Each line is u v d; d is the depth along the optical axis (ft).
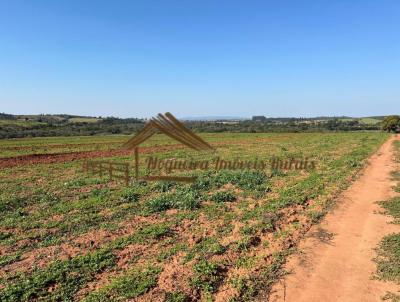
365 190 54.85
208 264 28.02
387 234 35.35
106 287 24.91
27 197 52.44
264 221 38.83
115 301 23.35
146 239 34.35
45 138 246.88
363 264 28.86
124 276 26.63
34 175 75.41
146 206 45.93
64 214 43.34
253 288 25.18
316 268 28.30
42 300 23.72
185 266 28.22
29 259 30.32
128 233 36.40
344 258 30.09
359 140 180.24
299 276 27.04
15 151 137.69
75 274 27.09
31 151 137.18
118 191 55.21
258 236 35.12
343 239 34.42
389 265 28.35
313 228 37.70
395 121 297.33
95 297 23.73
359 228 37.42
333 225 38.58
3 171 81.76
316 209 44.24
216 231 36.47
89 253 30.94
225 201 48.70
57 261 29.30
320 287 25.35
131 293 24.11
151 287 25.20
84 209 45.29
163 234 35.70
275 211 42.80
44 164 94.68
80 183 62.69
